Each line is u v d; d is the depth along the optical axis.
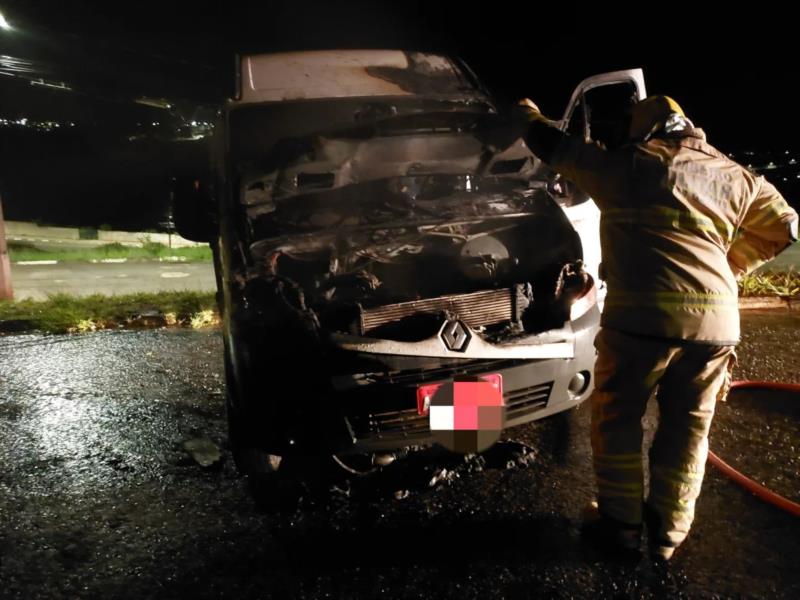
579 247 3.49
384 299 3.21
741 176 2.46
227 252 3.42
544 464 3.29
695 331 2.31
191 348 5.61
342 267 3.34
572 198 4.05
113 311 6.70
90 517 2.98
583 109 4.30
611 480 2.53
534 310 3.21
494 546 2.64
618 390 2.49
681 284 2.33
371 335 2.96
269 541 2.75
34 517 2.99
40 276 11.24
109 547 2.74
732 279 2.43
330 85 4.53
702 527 2.71
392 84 4.63
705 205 2.37
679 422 2.50
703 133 2.51
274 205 3.81
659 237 2.36
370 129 3.71
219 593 2.43
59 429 3.96
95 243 19.31
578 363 3.08
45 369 5.14
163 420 4.05
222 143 4.16
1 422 4.11
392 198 3.95
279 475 3.17
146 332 6.23
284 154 3.69
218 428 3.91
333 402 2.78
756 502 2.87
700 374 2.44
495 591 2.37
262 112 4.22
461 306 3.08
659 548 2.48
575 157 2.49
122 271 11.91
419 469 3.25
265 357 2.81
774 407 3.84
